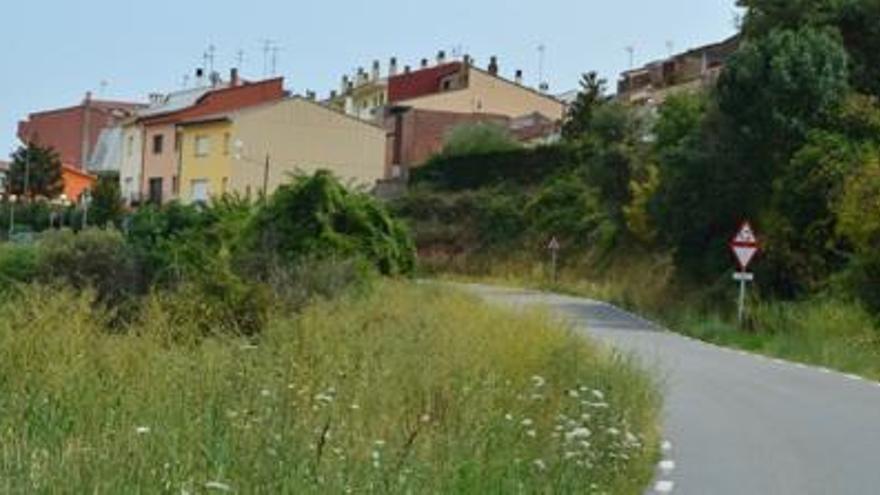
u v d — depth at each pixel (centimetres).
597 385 1554
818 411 1930
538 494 991
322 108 8531
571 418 1290
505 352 1540
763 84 4397
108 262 2398
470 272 7394
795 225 4197
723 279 4422
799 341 3269
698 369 2564
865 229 3806
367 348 1400
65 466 702
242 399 994
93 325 1347
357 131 8625
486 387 1259
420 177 8312
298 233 3148
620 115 7262
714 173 4553
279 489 754
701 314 4172
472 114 9950
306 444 858
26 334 1183
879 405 2033
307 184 3222
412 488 845
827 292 3922
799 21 4784
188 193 8612
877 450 1545
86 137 12362
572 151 7531
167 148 8906
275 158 8388
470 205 7744
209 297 1983
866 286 3766
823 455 1495
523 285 6419
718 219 4619
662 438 1574
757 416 1848
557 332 1831
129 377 1086
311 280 2452
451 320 1836
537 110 10544
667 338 3481
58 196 9212
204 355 1206
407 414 1103
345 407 1042
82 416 892
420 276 5450
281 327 1606
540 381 1377
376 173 8681
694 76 8662
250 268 2539
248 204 3341
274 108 8394
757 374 2522
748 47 4481
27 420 862
